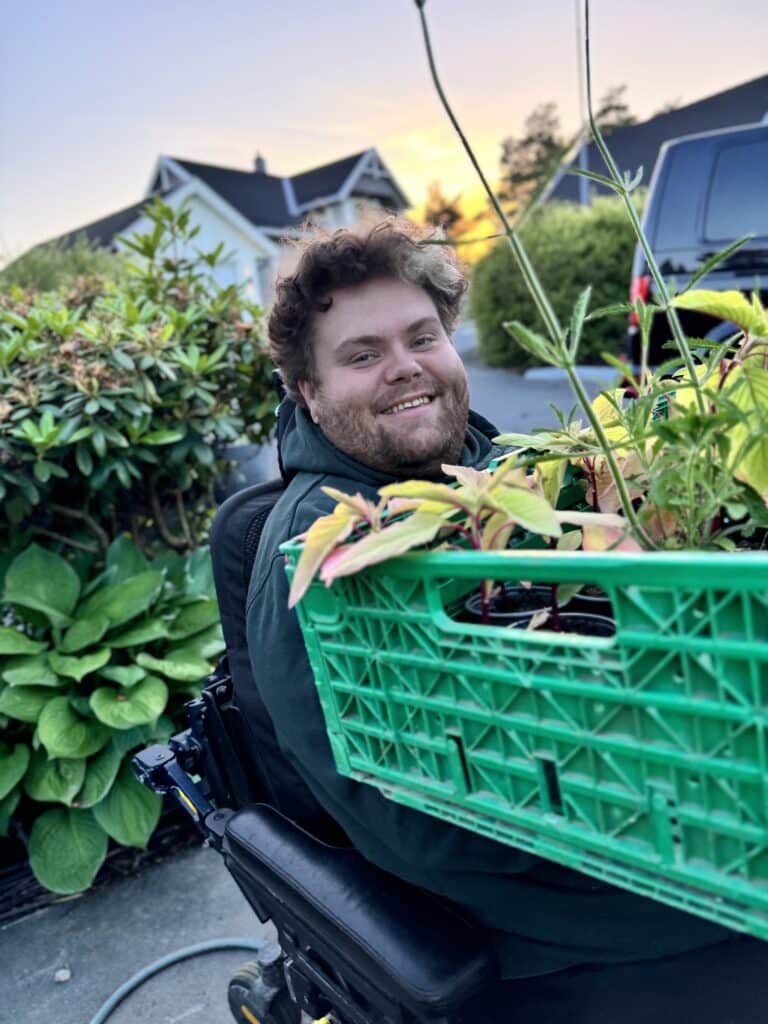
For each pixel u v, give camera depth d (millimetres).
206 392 2398
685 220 4184
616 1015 909
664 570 515
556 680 582
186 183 17203
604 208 8539
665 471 714
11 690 2035
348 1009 990
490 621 758
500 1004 948
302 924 986
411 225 1115
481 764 660
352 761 783
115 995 1727
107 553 2371
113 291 2830
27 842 2088
